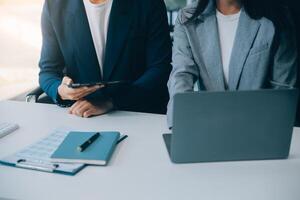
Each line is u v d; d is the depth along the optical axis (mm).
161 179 903
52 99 1588
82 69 1676
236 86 1418
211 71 1417
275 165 986
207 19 1425
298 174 938
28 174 921
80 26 1623
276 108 958
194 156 982
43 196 823
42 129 1245
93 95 1470
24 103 1545
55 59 1692
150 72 1624
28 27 3078
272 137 990
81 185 871
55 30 1641
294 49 1397
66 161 967
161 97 1641
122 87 1512
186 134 958
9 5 3389
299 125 1284
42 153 1023
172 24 1873
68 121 1322
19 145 1113
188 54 1425
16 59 2873
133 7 1634
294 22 1453
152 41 1677
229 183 887
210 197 823
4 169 946
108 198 817
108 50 1639
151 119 1346
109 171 942
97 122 1312
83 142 1046
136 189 855
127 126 1271
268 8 1370
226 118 952
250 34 1380
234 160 1003
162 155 1039
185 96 921
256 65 1386
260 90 939
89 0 1633
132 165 977
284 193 844
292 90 945
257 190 856
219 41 1423
